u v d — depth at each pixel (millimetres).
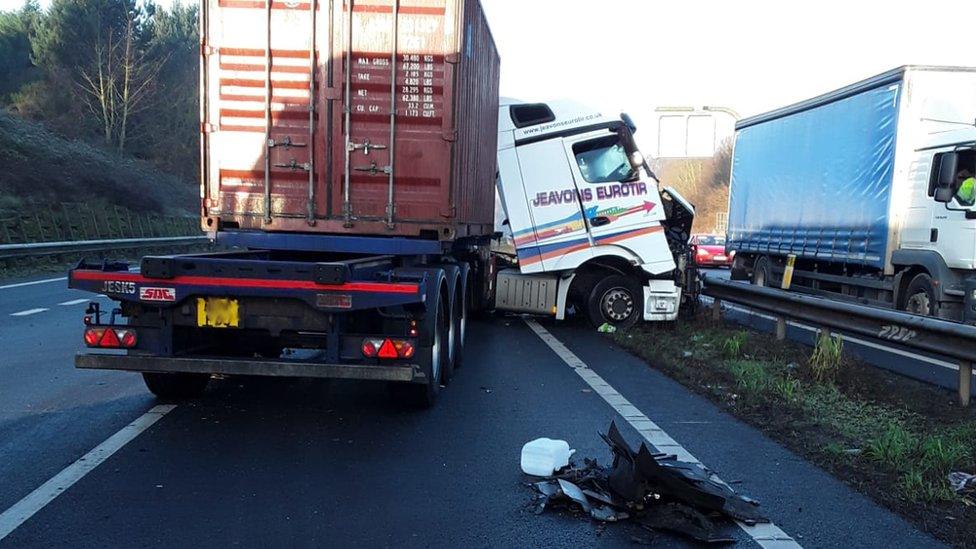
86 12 47656
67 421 6590
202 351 6883
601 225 12320
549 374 9109
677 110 21328
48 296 15969
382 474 5418
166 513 4625
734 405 7508
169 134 50781
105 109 45906
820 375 8625
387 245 7277
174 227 39250
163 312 6312
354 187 7203
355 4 7043
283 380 8438
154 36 51469
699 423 6914
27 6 53094
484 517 4680
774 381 8359
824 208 16484
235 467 5496
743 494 5125
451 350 8492
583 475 5262
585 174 12336
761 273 20453
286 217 7223
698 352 10453
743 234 21438
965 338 7402
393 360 6324
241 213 7234
